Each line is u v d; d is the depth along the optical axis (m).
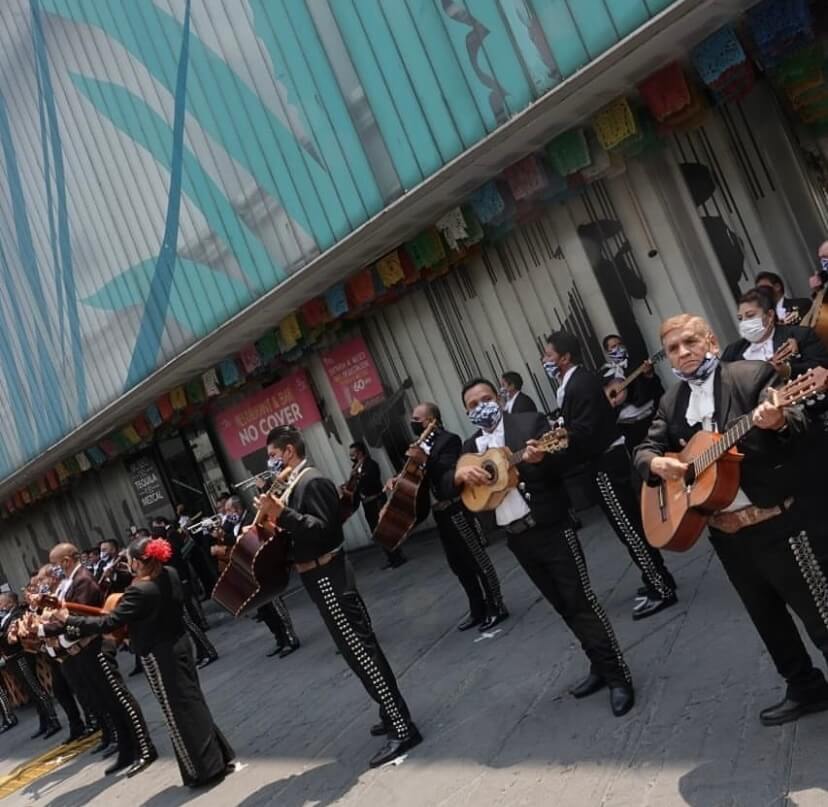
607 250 8.38
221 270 9.18
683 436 3.58
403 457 10.88
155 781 6.52
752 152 7.66
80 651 6.98
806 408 3.55
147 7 8.98
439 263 9.09
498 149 6.64
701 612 5.31
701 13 5.42
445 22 6.42
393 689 5.04
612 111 6.62
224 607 5.23
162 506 14.68
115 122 9.82
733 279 7.82
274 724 6.65
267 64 7.95
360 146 7.38
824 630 3.34
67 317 11.62
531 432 4.57
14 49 10.91
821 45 6.21
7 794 8.06
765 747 3.61
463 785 4.34
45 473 15.45
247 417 12.73
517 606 6.99
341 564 5.02
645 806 3.53
